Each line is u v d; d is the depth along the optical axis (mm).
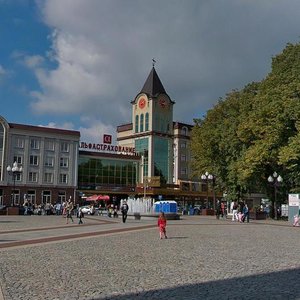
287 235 26484
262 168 48625
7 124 78188
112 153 92562
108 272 12172
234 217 46844
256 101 48250
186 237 24000
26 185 79438
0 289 9719
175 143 101625
